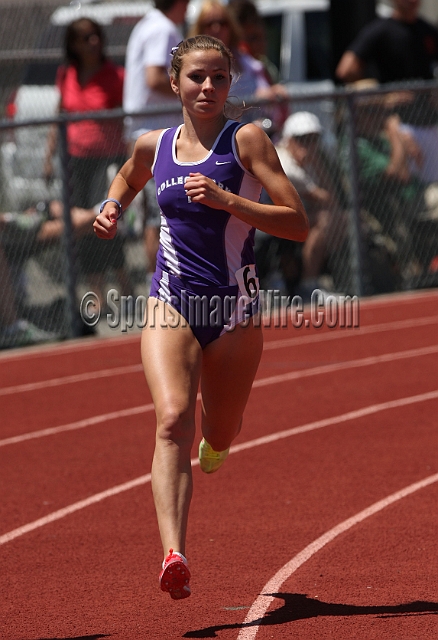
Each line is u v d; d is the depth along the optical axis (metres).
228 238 10.41
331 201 29.17
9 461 16.50
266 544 12.25
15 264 26.28
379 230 30.11
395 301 29.53
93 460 16.33
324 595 10.59
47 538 12.86
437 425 17.42
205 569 11.52
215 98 10.23
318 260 28.89
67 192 26.28
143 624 10.01
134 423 18.56
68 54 27.75
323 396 19.78
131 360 24.09
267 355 23.70
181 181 10.37
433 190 30.48
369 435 17.00
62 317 26.94
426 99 29.91
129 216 26.06
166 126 25.98
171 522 9.44
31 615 10.39
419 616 9.89
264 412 18.78
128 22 38.38
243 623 9.91
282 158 28.28
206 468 11.95
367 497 13.88
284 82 36.09
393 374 21.34
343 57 33.22
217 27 25.36
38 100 34.94
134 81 26.00
